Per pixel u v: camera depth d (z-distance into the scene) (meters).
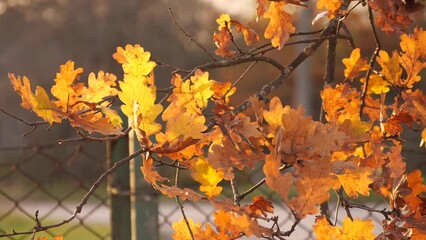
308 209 2.77
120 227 3.85
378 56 3.22
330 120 3.11
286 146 2.78
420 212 2.95
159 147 2.80
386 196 3.01
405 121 3.08
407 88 3.11
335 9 3.16
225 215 2.97
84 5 28.48
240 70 19.64
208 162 2.86
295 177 2.78
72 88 2.87
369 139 2.96
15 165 4.13
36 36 28.88
